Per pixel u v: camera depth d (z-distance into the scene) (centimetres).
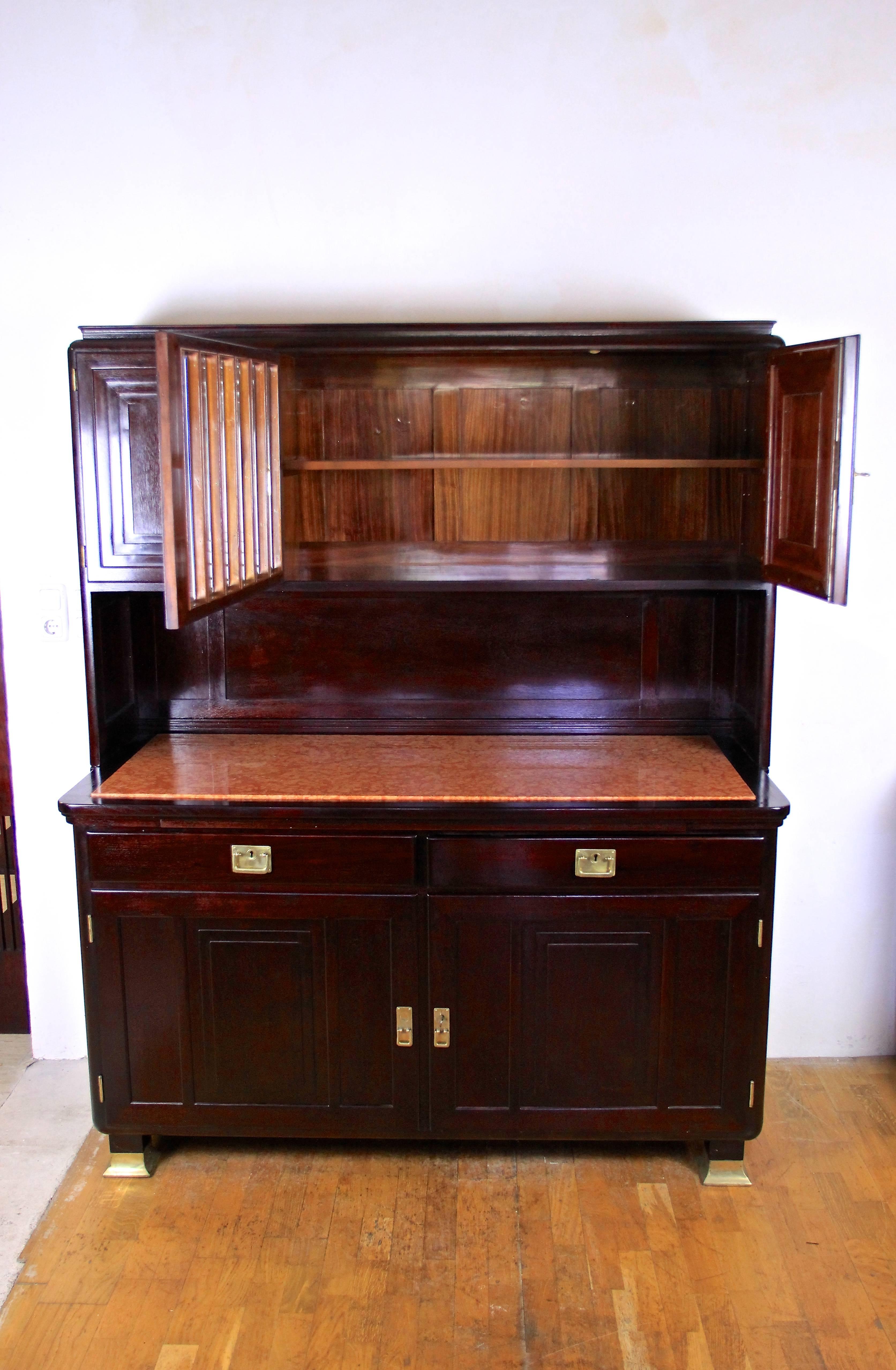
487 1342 196
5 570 267
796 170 250
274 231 254
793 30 245
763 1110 237
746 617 255
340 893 229
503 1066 237
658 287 256
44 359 259
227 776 242
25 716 273
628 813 222
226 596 205
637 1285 209
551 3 244
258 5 245
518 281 256
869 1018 286
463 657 270
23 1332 198
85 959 235
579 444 246
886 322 256
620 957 231
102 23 246
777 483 223
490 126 249
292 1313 203
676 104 248
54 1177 242
